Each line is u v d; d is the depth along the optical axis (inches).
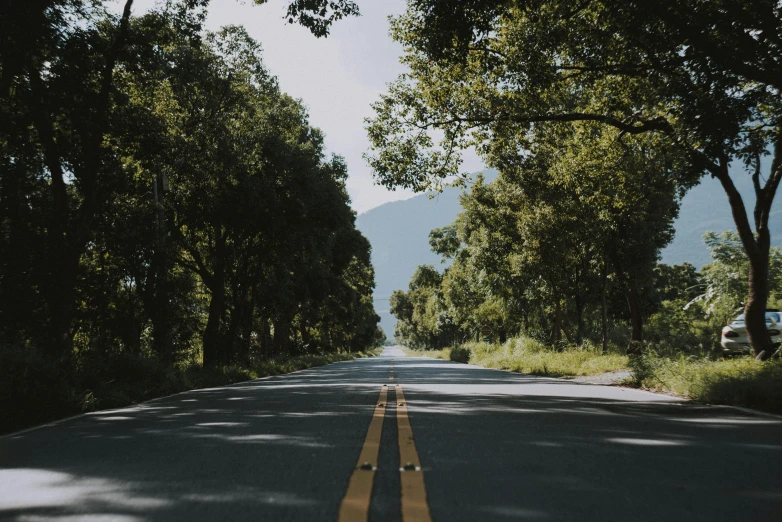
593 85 631.8
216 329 1139.9
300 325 2488.9
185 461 208.1
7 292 649.6
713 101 424.2
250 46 1018.7
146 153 754.8
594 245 1033.5
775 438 245.9
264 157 1079.6
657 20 453.4
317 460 204.8
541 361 937.5
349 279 2345.0
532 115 629.9
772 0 409.7
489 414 329.4
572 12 531.2
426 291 3321.9
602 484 170.4
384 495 158.1
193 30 716.0
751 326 534.6
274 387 633.0
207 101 999.0
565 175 768.9
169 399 512.1
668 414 328.5
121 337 919.7
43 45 604.4
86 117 664.4
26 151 697.0
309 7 541.6
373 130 679.1
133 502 155.6
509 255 1317.7
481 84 631.8
